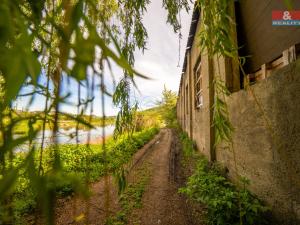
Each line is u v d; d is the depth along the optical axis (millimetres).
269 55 2922
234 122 3541
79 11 451
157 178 5695
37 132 464
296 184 1938
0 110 433
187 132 13312
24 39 363
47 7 612
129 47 1999
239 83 3705
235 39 3574
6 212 473
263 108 2523
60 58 442
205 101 6066
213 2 1536
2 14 354
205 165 4898
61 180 427
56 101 483
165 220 3400
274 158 2307
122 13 1923
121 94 1855
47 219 403
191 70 10008
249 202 2582
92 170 5656
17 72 332
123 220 3438
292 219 2018
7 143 432
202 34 1694
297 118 1884
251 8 3502
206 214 3100
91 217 3492
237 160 3465
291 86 1948
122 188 1664
